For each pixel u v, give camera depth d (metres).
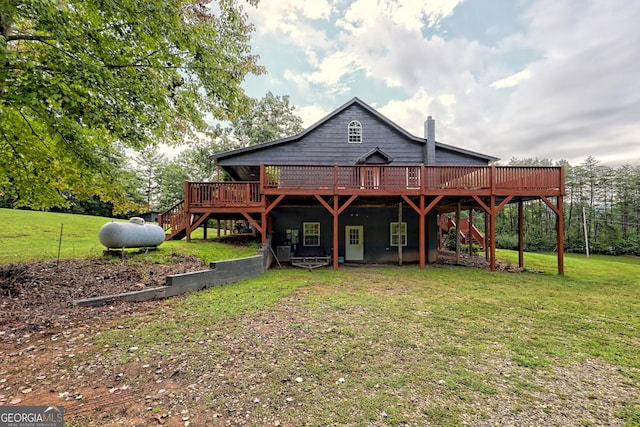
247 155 12.52
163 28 5.71
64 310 4.49
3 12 4.00
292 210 12.57
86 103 4.76
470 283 7.76
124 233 6.93
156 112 6.11
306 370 3.04
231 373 2.95
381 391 2.68
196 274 6.38
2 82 4.33
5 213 15.13
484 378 2.95
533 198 11.15
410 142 13.08
